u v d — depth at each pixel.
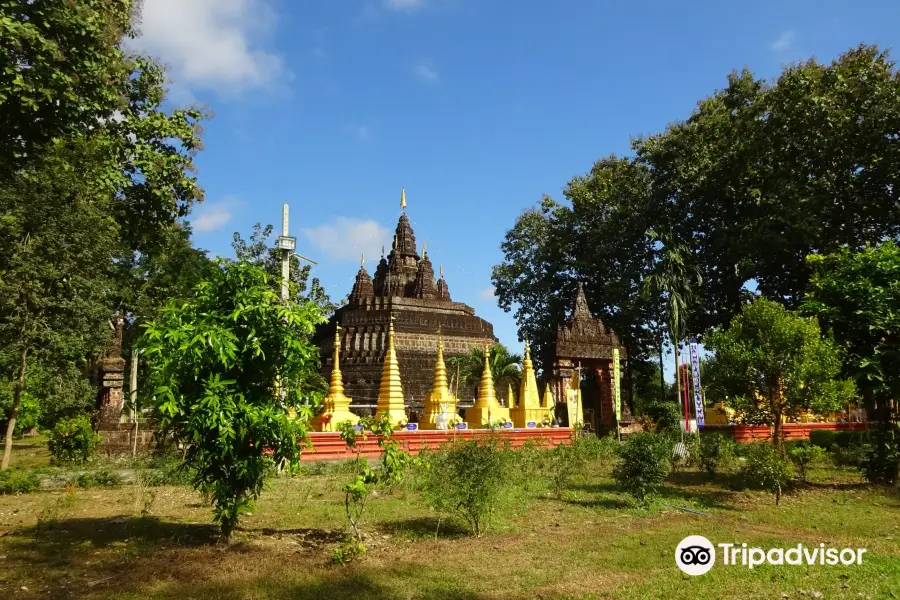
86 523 10.80
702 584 7.30
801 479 16.70
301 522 11.26
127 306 35.34
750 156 32.41
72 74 17.19
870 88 28.88
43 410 32.50
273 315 9.68
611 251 40.59
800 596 6.85
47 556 8.41
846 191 30.14
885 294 15.52
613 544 9.46
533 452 20.53
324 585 7.26
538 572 7.85
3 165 17.16
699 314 37.34
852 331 16.48
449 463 10.72
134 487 15.56
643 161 39.47
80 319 19.88
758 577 7.65
